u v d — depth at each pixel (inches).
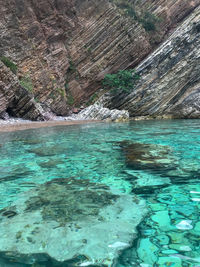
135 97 912.3
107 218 86.6
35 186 123.4
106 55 960.9
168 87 906.7
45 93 804.0
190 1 1148.5
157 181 130.2
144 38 1015.6
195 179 132.7
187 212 92.0
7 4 768.3
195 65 909.2
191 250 66.8
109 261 62.1
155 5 1129.4
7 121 584.1
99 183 127.7
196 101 864.3
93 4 965.8
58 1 887.1
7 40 757.9
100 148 222.8
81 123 601.9
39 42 837.2
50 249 67.5
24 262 62.1
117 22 975.6
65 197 108.2
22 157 188.4
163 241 71.4
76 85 933.2
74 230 78.1
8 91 605.6
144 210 93.7
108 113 802.2
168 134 323.6
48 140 278.5
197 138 278.7
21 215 89.8
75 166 161.3
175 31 1006.4
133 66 1008.2
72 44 931.3
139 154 193.6
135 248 67.7
